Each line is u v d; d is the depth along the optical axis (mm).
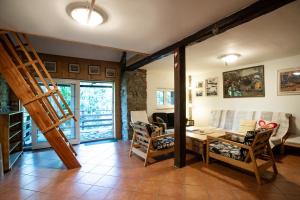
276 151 3977
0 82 3648
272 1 1764
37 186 2553
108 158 3729
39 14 2076
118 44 3180
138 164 3373
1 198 2252
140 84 5539
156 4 1888
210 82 6035
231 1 1857
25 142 4539
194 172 2990
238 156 2801
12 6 1896
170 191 2393
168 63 4762
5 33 2816
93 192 2381
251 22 2355
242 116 4844
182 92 3127
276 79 4383
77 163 3236
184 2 1860
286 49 3578
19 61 3008
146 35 2758
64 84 4867
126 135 5332
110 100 6473
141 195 2301
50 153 4121
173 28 2514
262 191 2383
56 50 4574
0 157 2822
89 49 4812
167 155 3885
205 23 2367
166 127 5238
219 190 2414
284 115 4062
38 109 3041
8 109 3898
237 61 4594
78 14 1989
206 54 3922
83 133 6344
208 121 6109
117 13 2068
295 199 2203
